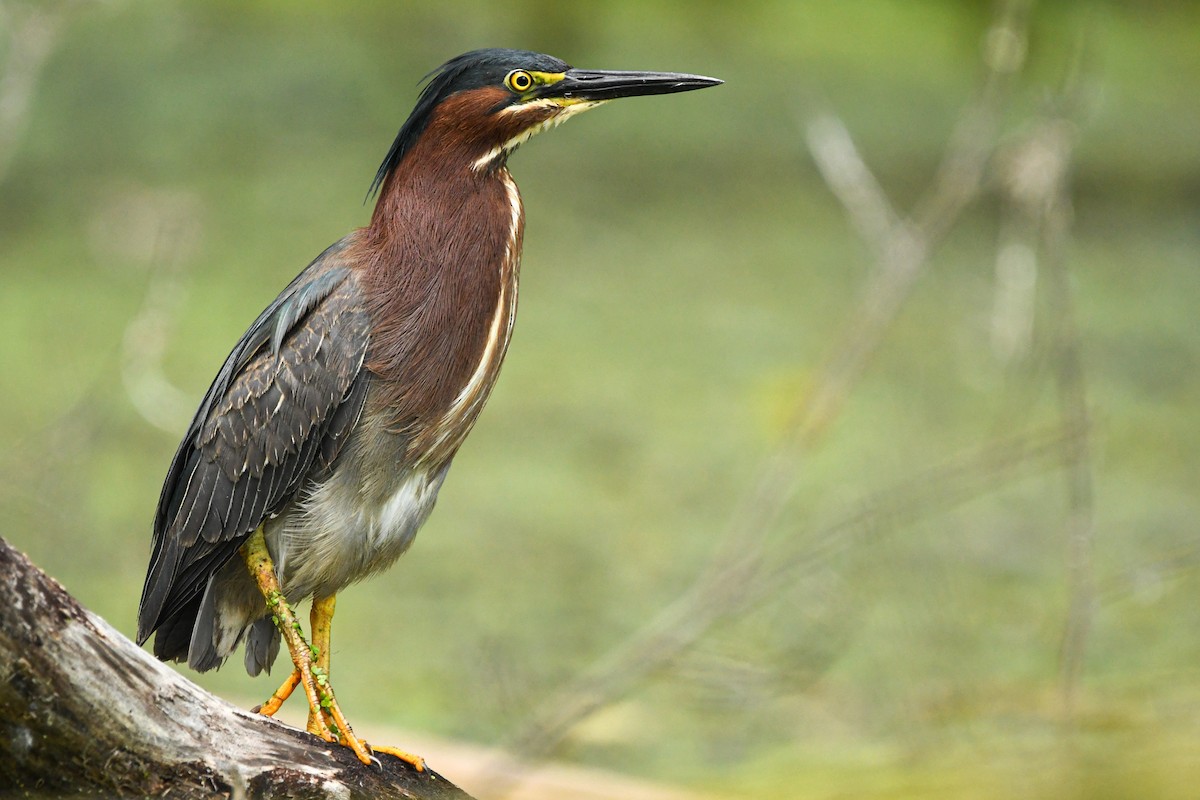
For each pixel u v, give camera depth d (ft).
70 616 14.83
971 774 25.40
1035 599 36.19
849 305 59.98
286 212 65.67
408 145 20.84
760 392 46.68
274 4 95.86
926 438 47.21
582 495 43.52
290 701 31.71
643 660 24.56
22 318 52.49
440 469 20.79
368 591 37.52
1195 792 23.80
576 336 55.88
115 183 67.31
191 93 80.53
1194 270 67.00
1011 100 65.21
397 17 92.63
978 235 70.44
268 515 19.71
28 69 34.73
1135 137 92.58
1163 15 122.21
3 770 14.99
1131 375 53.57
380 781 17.21
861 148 81.71
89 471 41.96
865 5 113.60
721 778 26.94
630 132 85.61
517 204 21.15
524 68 20.76
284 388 19.67
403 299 19.81
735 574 25.02
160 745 15.51
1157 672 31.32
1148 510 42.65
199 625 19.60
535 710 30.14
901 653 32.32
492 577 38.37
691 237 68.85
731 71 96.89
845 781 25.82
